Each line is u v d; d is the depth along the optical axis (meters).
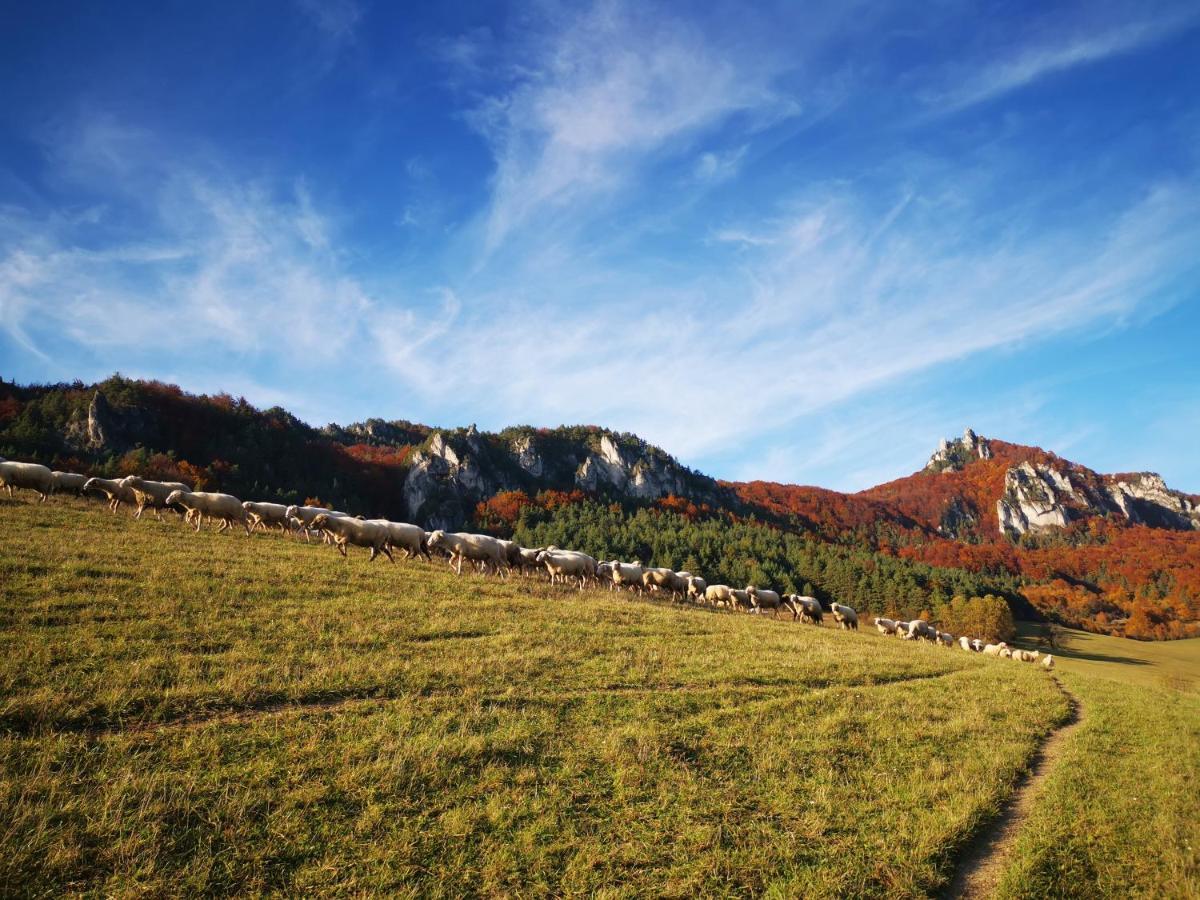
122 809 8.01
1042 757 15.25
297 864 7.66
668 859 8.63
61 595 15.95
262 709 11.55
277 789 8.94
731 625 27.44
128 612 15.45
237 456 170.75
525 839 8.59
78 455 139.00
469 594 23.91
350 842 8.09
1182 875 9.29
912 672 22.66
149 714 10.65
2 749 8.93
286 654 14.21
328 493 180.88
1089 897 8.79
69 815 7.82
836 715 15.10
